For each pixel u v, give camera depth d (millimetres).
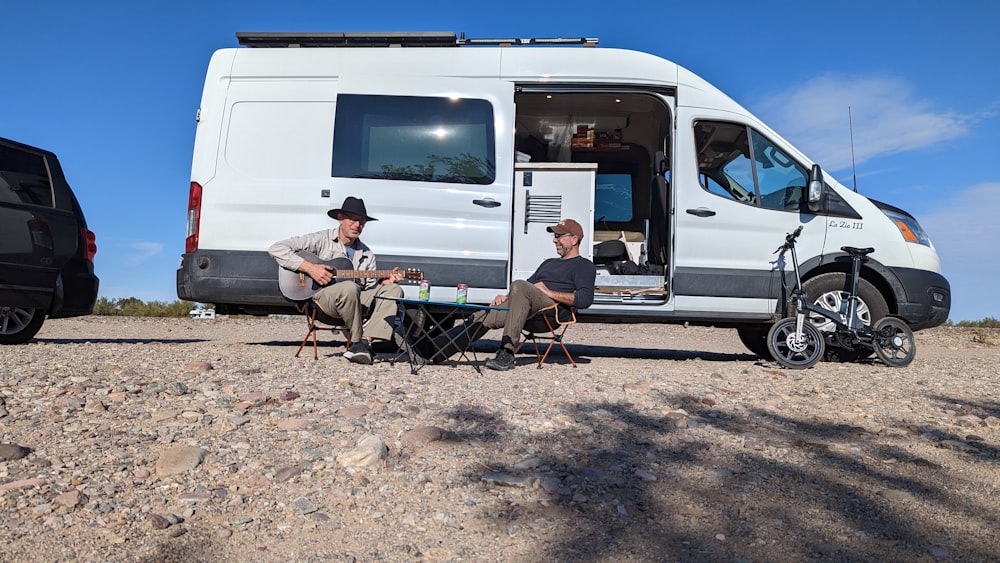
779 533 3119
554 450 4117
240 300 7594
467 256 7688
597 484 3617
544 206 8211
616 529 3145
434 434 4188
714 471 3830
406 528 3146
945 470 3955
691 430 4578
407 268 7617
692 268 7812
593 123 9680
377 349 7355
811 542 3039
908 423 4949
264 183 7684
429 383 5684
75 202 8438
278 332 12227
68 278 8211
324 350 7910
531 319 6883
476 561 2869
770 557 2906
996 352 11188
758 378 6555
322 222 7629
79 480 3459
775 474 3820
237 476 3615
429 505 3365
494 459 3949
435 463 3848
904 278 7941
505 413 4809
